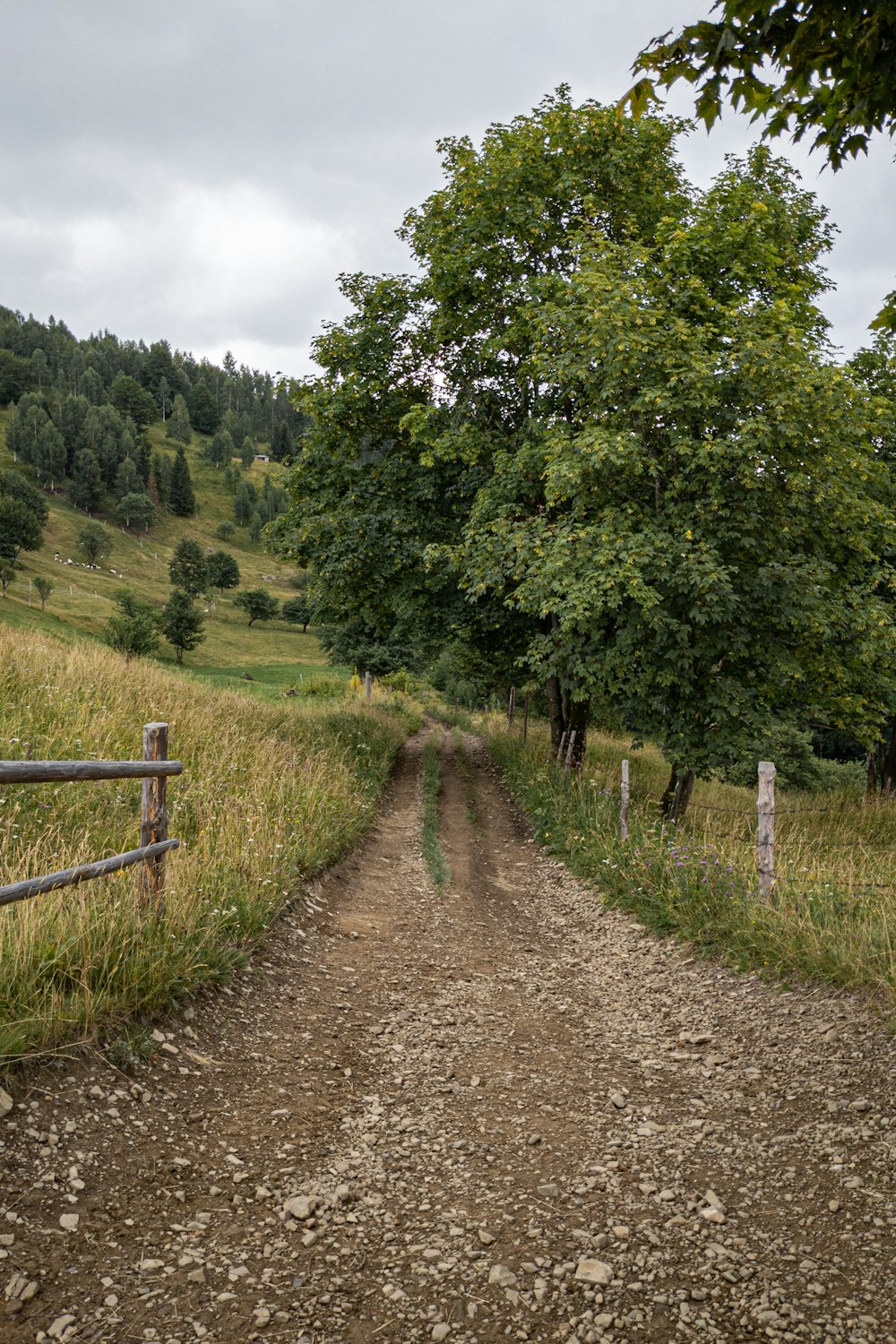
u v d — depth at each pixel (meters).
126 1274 2.89
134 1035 4.45
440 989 6.56
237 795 9.68
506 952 7.82
